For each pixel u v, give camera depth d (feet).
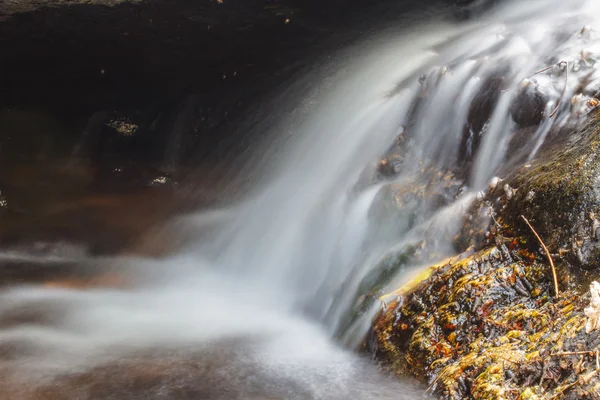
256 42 35.96
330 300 16.60
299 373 12.74
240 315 18.13
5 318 18.51
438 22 32.99
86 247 29.17
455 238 13.74
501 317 11.02
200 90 39.68
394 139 19.15
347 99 28.89
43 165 38.09
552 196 11.76
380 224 16.61
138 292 22.25
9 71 37.40
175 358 14.15
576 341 9.44
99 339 16.02
